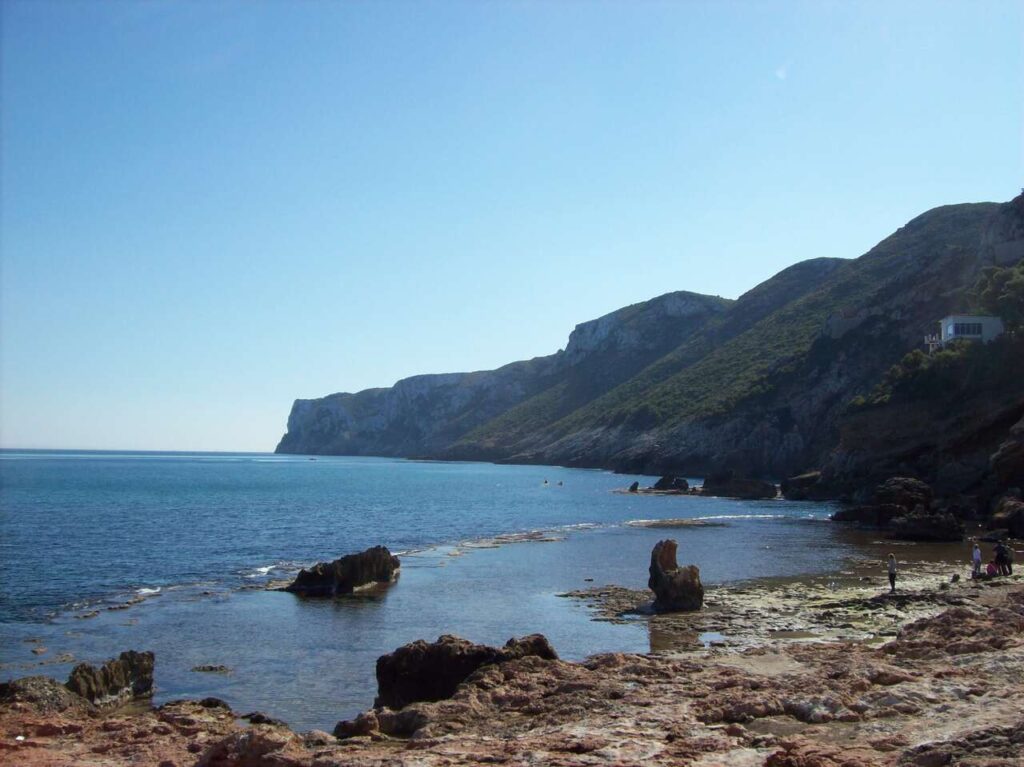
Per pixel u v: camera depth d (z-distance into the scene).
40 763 13.41
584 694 16.00
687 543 55.50
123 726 15.73
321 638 28.72
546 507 91.06
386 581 40.06
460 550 53.41
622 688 16.34
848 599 33.06
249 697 21.84
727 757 11.86
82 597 36.88
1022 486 66.38
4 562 47.66
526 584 39.59
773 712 14.45
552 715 14.88
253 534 64.12
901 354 124.25
